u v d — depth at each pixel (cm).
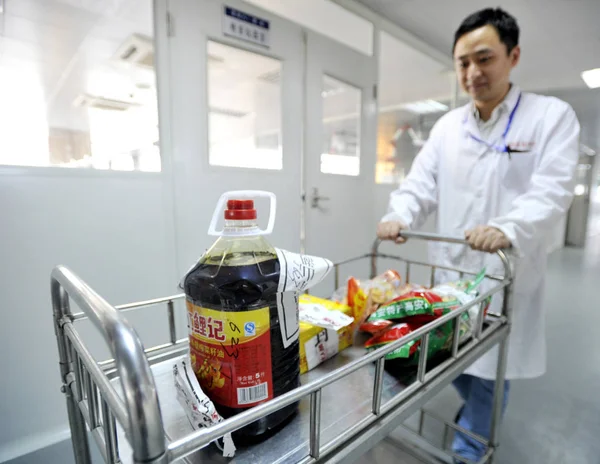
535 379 157
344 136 219
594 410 134
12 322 110
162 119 136
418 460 104
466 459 95
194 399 35
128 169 130
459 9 218
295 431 41
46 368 117
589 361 175
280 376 40
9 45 108
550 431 122
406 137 319
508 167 100
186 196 145
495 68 92
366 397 49
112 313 26
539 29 240
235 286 37
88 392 39
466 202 107
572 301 279
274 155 182
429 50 272
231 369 36
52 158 118
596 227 755
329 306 61
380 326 60
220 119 168
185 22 137
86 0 118
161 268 140
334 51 197
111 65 125
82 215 120
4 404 111
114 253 128
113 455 35
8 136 109
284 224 182
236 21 152
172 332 60
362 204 228
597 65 307
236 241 44
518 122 99
